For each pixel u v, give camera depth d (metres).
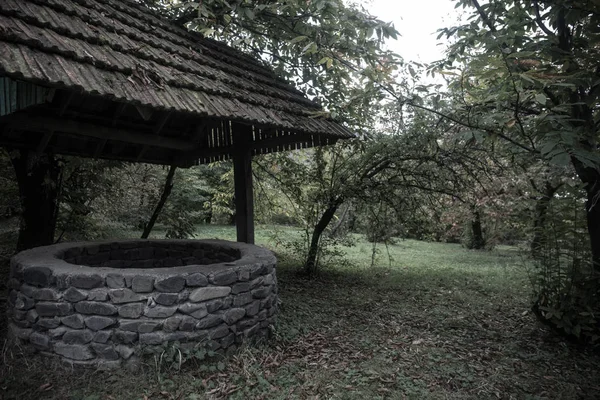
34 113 3.60
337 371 3.55
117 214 10.20
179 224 8.58
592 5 3.68
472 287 7.15
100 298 3.24
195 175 14.02
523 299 6.37
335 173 7.94
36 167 5.41
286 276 7.72
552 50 3.83
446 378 3.55
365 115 7.01
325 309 5.50
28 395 2.86
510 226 11.21
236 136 5.49
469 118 4.36
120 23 4.28
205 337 3.46
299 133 5.12
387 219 8.05
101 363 3.21
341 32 5.24
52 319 3.30
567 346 4.44
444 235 14.54
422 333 4.70
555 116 3.40
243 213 5.44
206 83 4.25
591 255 4.44
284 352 3.92
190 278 3.42
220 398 2.97
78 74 2.92
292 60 6.66
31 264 3.48
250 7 5.28
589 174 4.28
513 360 4.00
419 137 6.65
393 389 3.28
